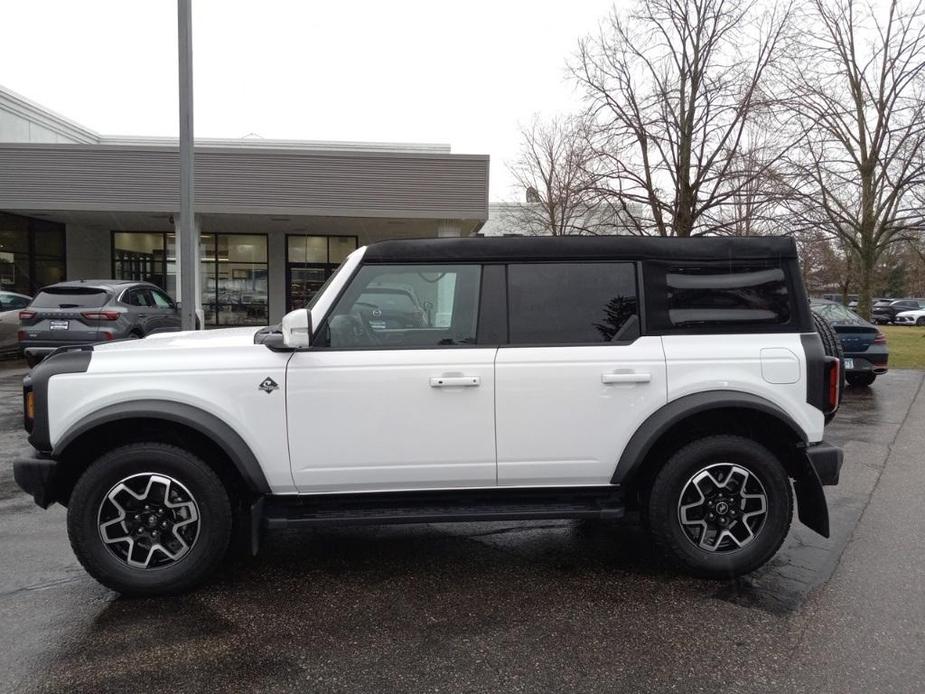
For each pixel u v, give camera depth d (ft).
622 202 46.42
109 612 10.58
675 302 11.67
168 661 9.12
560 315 11.59
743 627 10.06
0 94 55.93
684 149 43.42
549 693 8.39
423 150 73.31
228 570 12.30
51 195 50.24
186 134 28.99
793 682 8.62
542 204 88.43
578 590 11.41
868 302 49.80
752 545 11.54
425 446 11.22
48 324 33.60
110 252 64.95
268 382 10.94
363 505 11.48
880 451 21.53
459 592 11.34
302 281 67.87
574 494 11.74
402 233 66.18
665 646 9.52
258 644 9.59
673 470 11.41
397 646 9.53
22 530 14.34
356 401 11.06
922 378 39.88
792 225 47.96
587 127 48.11
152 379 10.88
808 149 47.60
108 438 11.25
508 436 11.30
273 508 11.37
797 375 11.46
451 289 11.62
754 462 11.41
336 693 8.39
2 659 9.17
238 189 51.52
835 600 10.95
